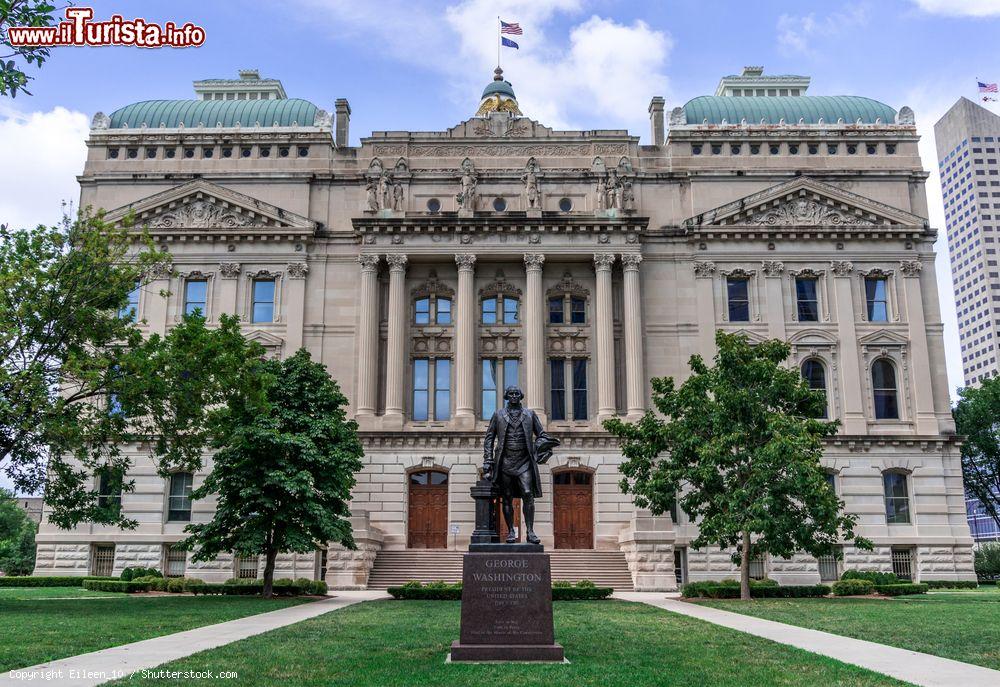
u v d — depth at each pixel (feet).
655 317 203.31
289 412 139.23
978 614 100.07
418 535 189.57
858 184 210.38
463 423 193.06
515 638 61.67
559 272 207.31
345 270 205.77
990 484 248.93
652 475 143.84
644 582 166.40
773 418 133.49
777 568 185.88
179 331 120.88
